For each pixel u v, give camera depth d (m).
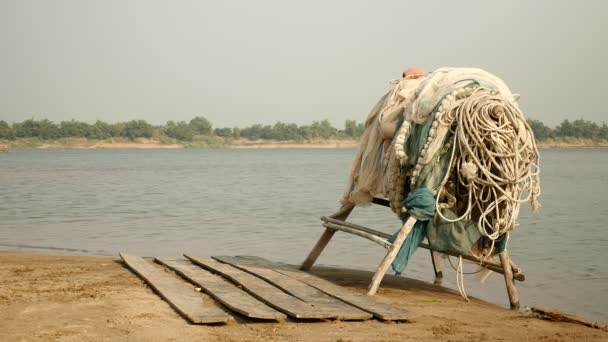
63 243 17.77
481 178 9.91
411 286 12.20
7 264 12.86
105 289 10.12
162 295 9.50
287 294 9.48
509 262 10.77
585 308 11.01
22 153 165.00
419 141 10.16
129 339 7.43
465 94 10.07
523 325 8.75
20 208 27.55
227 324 8.12
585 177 55.19
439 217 10.20
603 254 16.62
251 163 93.75
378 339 7.61
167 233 20.23
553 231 21.19
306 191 39.41
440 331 8.15
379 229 22.36
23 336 7.52
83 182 47.12
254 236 19.70
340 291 9.86
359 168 11.87
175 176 56.81
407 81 11.24
